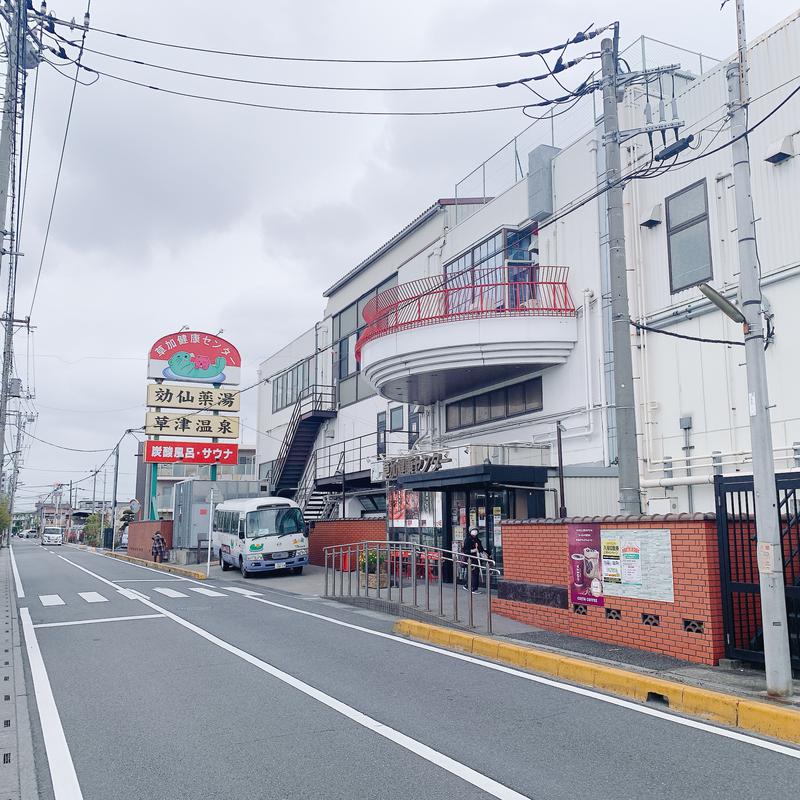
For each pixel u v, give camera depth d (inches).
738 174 303.4
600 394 637.3
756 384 287.1
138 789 203.9
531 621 444.1
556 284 681.6
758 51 518.6
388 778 206.1
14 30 469.1
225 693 308.0
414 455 749.9
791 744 232.5
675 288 577.0
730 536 331.0
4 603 632.4
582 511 602.5
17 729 265.1
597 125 658.8
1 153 513.3
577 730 249.6
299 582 828.0
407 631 452.8
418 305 735.7
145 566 1268.5
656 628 354.6
